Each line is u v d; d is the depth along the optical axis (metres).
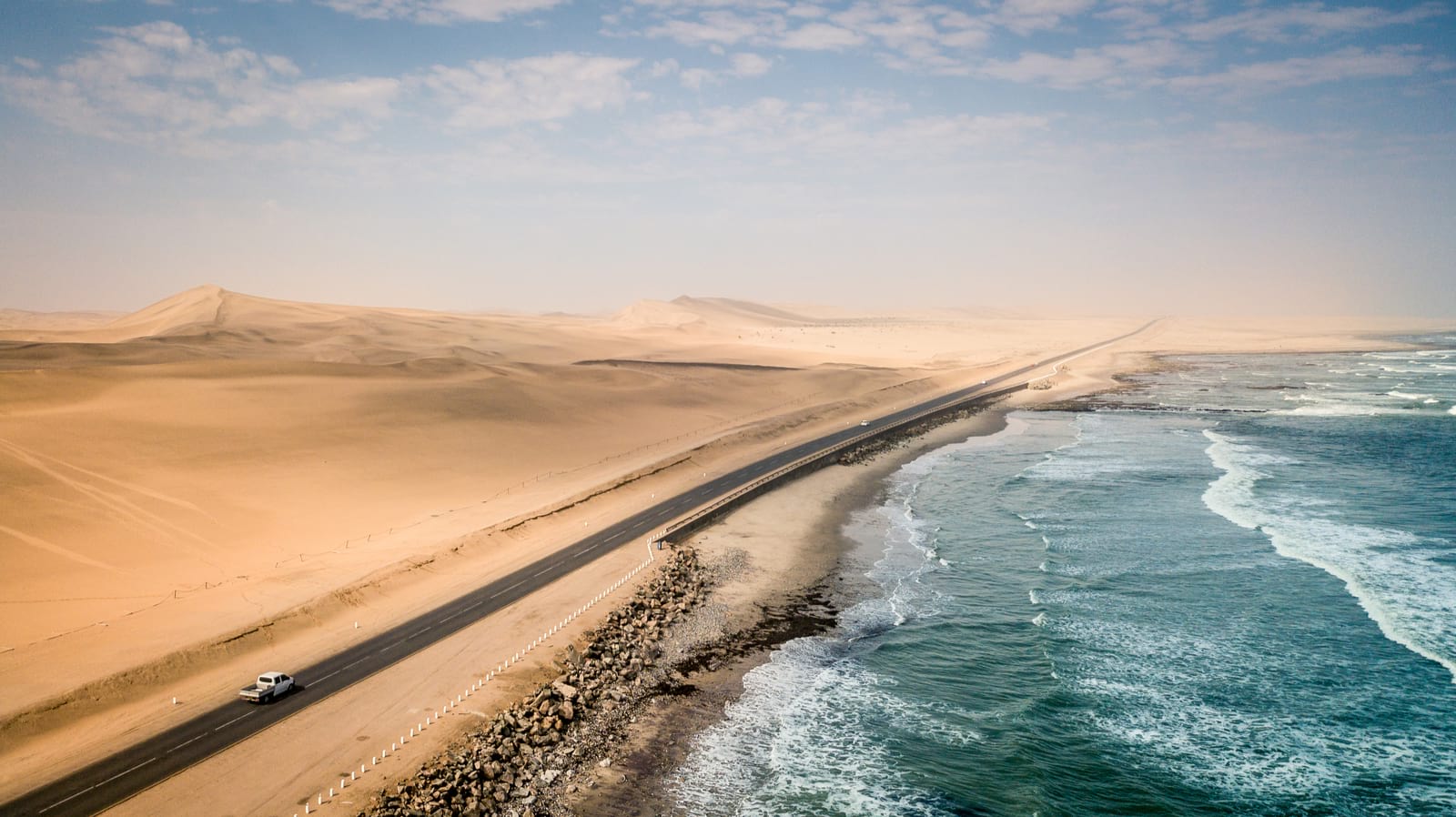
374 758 43.56
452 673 53.28
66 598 62.34
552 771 44.56
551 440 126.94
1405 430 148.75
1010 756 46.53
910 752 47.09
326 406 123.69
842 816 41.56
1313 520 88.81
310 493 90.94
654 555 77.69
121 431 100.19
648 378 190.50
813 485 111.81
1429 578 70.69
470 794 41.28
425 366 164.62
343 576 68.94
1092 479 113.12
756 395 192.25
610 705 51.56
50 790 40.44
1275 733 48.50
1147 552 80.25
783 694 53.72
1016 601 69.00
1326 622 62.78
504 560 76.00
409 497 94.12
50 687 48.88
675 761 46.19
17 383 115.12
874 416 174.62
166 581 66.81
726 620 65.44
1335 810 41.69
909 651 60.12
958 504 100.94
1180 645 60.03
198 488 87.44
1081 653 59.19
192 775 41.81
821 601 69.50
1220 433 150.12
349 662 54.81
